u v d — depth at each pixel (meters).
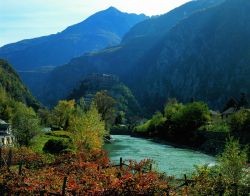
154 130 160.75
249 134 84.75
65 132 104.81
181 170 53.00
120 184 22.44
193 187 25.12
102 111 151.50
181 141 122.88
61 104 138.25
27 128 68.81
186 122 123.19
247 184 26.33
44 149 58.22
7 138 80.56
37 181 25.39
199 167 31.89
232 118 93.88
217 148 91.38
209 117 122.69
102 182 24.38
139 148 101.69
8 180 26.34
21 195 24.91
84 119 64.81
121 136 175.25
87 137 61.84
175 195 23.17
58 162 34.91
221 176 26.52
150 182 22.83
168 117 146.25
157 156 79.12
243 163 29.27
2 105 149.62
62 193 22.77
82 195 22.94
